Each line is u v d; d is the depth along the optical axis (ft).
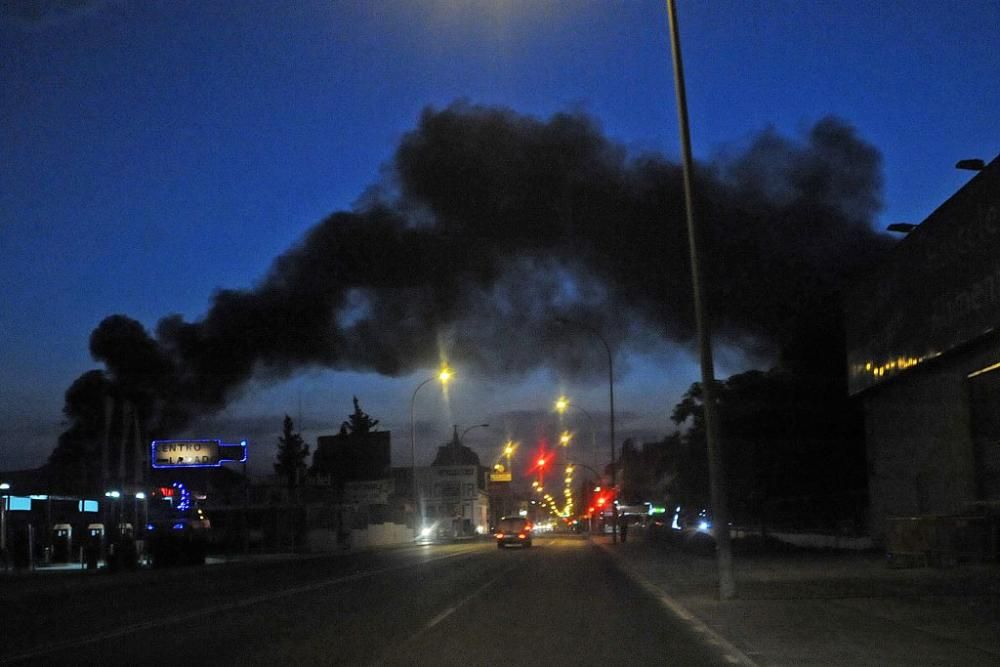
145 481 164.14
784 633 46.34
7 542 132.46
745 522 171.73
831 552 116.67
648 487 322.75
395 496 320.09
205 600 74.90
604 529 253.44
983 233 82.64
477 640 47.88
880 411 118.32
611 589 79.41
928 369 101.45
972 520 84.69
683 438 193.16
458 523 330.13
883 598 60.39
